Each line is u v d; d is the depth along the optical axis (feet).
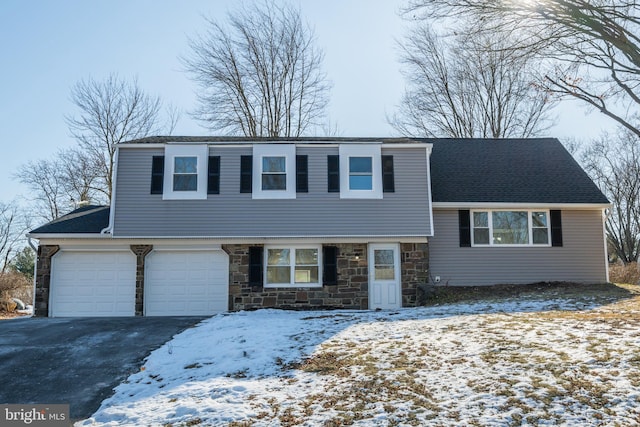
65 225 51.49
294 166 51.42
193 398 22.95
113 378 27.94
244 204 50.65
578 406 19.26
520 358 24.68
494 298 47.78
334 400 21.47
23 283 73.51
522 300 45.16
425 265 51.78
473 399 20.49
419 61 99.71
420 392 21.61
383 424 18.94
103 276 50.37
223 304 50.19
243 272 50.57
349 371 24.94
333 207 50.93
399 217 51.13
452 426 18.43
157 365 29.25
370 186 51.62
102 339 35.94
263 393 22.91
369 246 51.62
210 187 50.75
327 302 50.60
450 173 59.36
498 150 65.31
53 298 49.75
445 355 26.25
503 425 18.31
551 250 54.44
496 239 54.29
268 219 50.44
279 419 20.01
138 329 39.17
